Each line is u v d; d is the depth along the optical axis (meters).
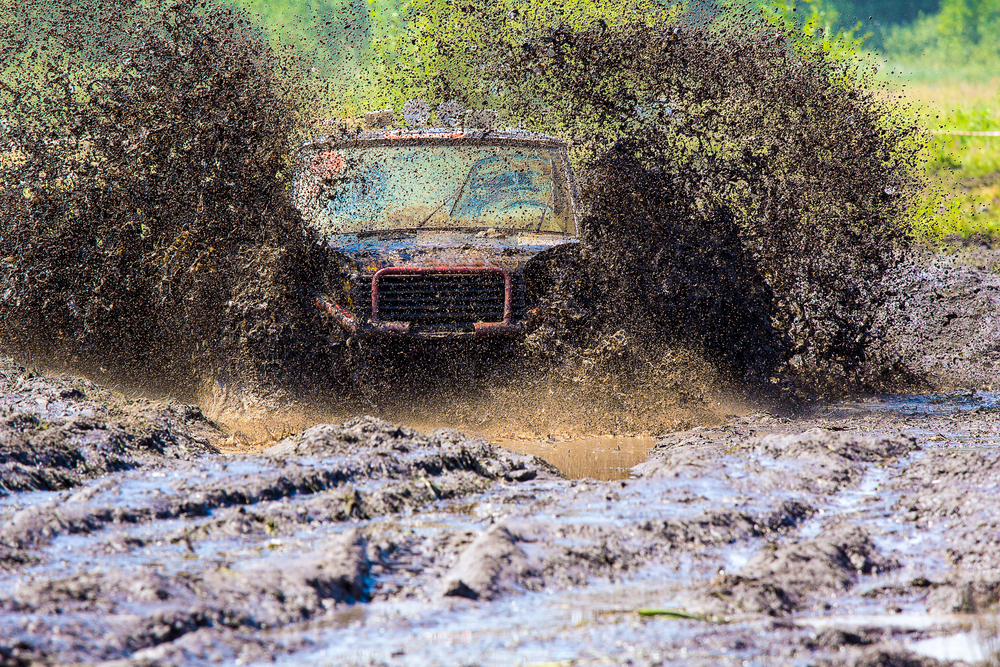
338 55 48.12
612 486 18.34
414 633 11.74
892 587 13.19
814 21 47.97
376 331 25.38
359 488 18.03
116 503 16.47
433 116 42.47
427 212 28.73
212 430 23.53
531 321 26.02
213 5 33.38
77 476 18.28
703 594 12.84
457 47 44.41
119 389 28.47
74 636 10.87
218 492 16.97
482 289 25.80
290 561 13.64
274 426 24.81
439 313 25.64
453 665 10.78
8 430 19.25
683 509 16.58
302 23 62.53
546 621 12.14
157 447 20.52
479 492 18.25
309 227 27.12
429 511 16.89
